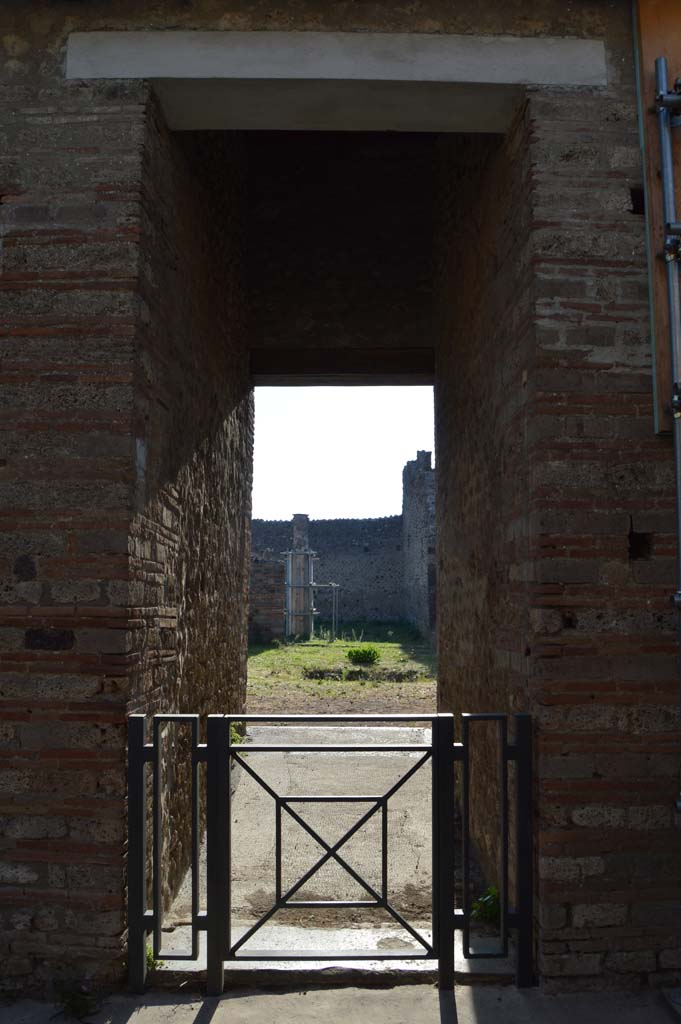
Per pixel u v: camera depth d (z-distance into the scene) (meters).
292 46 3.97
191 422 5.21
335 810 6.27
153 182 4.06
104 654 3.61
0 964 3.54
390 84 3.99
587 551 3.71
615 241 3.87
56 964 3.54
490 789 4.98
